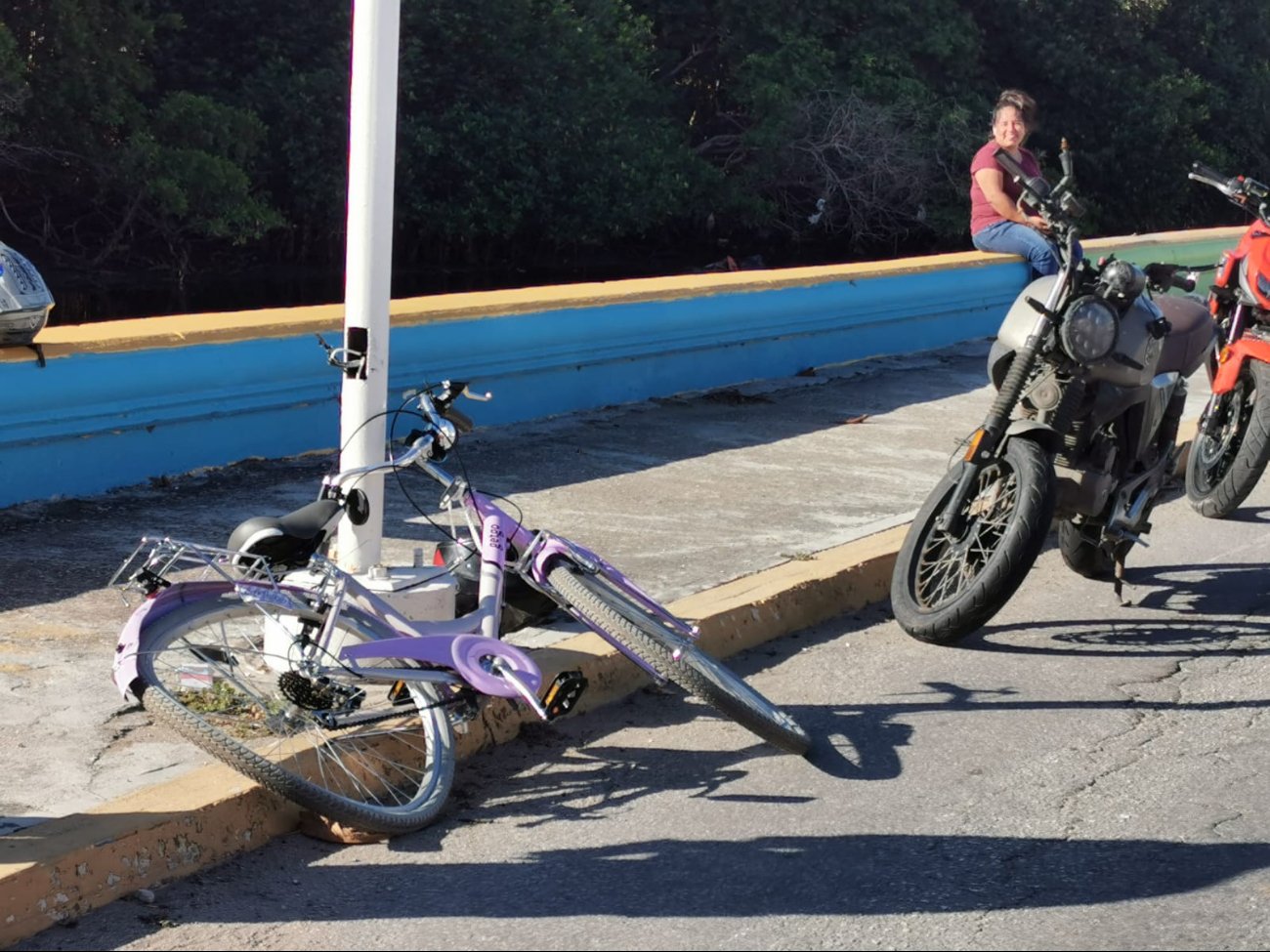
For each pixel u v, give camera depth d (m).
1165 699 5.59
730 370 11.06
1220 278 7.77
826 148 35.47
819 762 4.94
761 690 5.60
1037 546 5.61
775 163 35.44
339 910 3.89
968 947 3.76
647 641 4.68
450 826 4.42
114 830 3.94
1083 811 4.58
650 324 10.33
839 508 7.74
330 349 5.15
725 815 4.52
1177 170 39.66
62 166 28.94
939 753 5.03
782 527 7.32
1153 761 5.00
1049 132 39.91
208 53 31.06
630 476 8.26
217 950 3.68
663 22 37.25
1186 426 9.49
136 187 28.45
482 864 4.18
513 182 32.28
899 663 5.93
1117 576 6.48
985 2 39.41
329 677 4.38
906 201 36.50
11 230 30.20
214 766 4.37
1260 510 8.45
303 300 30.17
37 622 5.54
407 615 5.05
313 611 4.43
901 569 6.04
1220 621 6.53
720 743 5.09
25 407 7.00
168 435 7.66
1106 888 4.09
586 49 33.47
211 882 4.03
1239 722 5.38
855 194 36.12
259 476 7.82
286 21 31.16
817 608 6.42
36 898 3.73
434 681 4.48
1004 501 5.87
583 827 4.42
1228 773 4.90
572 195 32.91
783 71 35.69
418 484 7.89
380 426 5.20
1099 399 5.92
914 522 6.05
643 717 5.31
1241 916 3.93
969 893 4.04
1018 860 4.25
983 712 5.42
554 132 32.47
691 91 38.84
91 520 6.90
